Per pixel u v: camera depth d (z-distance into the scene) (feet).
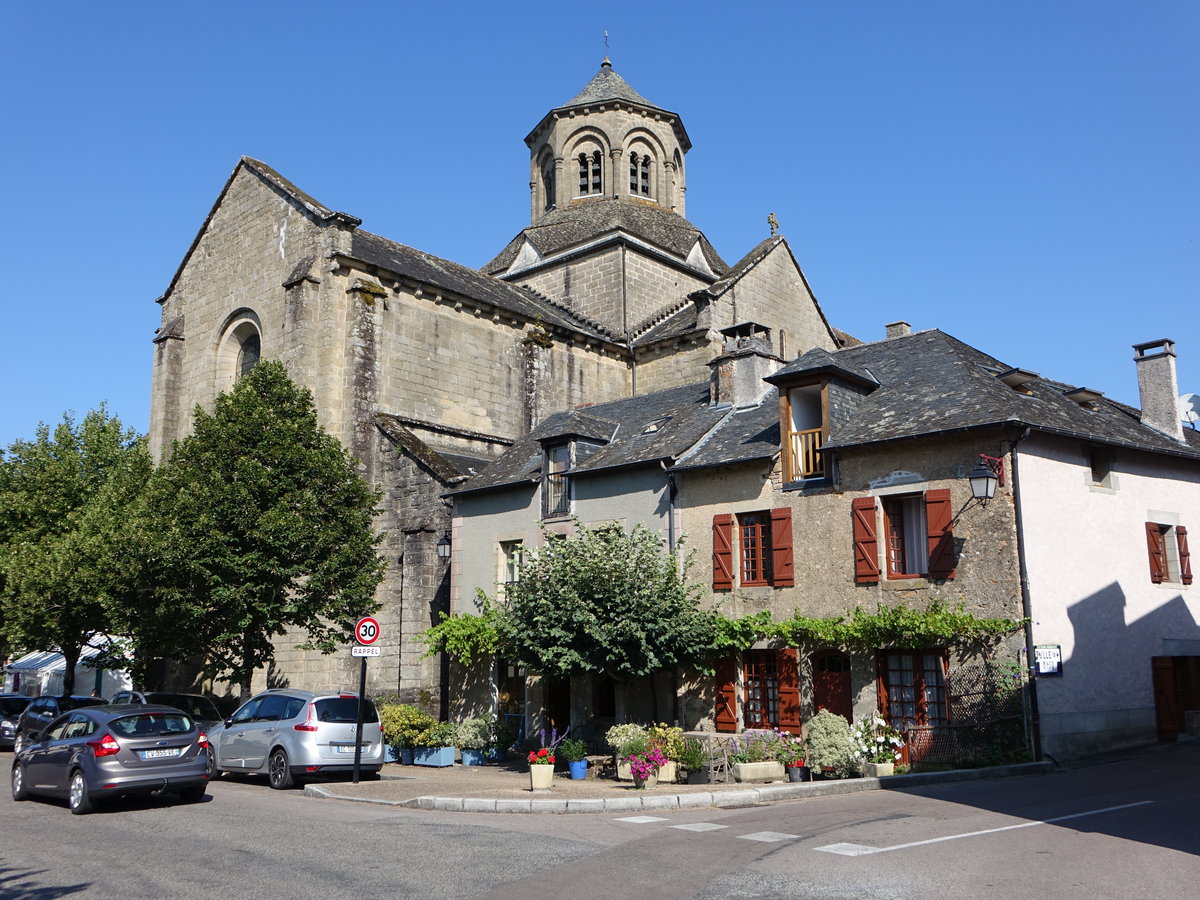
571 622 59.88
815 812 40.01
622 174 131.64
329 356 95.40
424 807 45.80
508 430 107.45
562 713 73.67
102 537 90.58
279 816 43.16
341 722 56.34
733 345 76.54
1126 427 66.80
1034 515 53.88
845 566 58.75
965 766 50.83
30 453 106.73
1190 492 68.74
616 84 135.54
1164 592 63.31
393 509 91.50
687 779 52.31
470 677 79.36
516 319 109.60
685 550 66.49
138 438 115.14
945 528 54.80
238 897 27.17
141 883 29.45
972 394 57.26
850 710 57.98
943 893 25.44
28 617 92.17
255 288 105.60
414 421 97.25
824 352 63.26
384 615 88.99
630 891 26.43
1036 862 28.68
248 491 74.54
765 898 25.30
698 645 61.00
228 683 97.76
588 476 73.46
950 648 54.13
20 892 28.68
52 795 47.96
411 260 110.11
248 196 108.68
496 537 79.56
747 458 63.21
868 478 58.54
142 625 76.95
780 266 118.83
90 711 48.67
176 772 46.62
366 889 27.61
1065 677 53.52
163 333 114.83
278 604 75.15
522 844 34.06
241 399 79.77
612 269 121.80
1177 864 28.25
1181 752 56.13
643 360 117.08
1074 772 49.47
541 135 138.00
